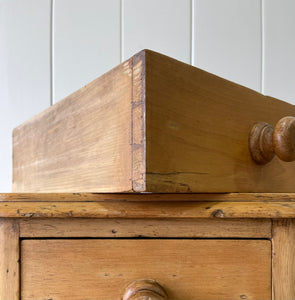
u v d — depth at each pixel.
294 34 1.01
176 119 0.41
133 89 0.40
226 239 0.43
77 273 0.41
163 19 0.98
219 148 0.47
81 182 0.50
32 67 0.97
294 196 0.45
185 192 0.42
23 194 0.42
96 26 0.97
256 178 0.53
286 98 1.00
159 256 0.42
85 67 0.97
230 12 0.99
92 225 0.42
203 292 0.42
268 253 0.43
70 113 0.53
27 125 0.73
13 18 0.97
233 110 0.50
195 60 0.98
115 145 0.42
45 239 0.41
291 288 0.43
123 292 0.41
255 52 1.00
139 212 0.41
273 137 0.47
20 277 0.41
